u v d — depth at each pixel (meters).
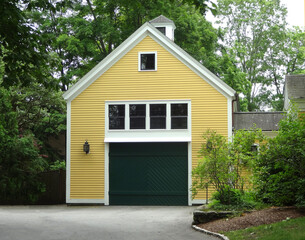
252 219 13.35
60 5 16.19
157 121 23.91
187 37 35.84
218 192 16.45
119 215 18.94
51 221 16.28
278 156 14.35
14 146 23.75
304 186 13.89
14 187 23.56
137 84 24.22
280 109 49.84
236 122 26.14
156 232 13.73
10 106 24.89
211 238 12.37
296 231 10.66
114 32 34.53
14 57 15.09
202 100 23.70
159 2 33.78
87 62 37.41
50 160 33.34
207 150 15.98
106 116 24.22
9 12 13.64
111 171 24.03
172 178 23.66
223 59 39.25
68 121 24.48
